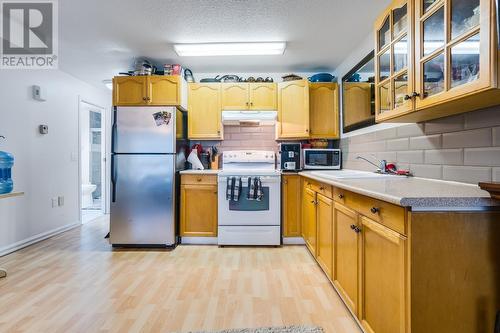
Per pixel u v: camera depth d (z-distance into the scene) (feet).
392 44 5.68
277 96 11.82
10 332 5.33
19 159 10.26
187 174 10.87
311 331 5.39
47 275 7.93
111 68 12.12
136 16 7.87
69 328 5.47
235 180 10.50
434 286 3.60
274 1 7.22
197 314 5.98
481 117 4.74
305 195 10.10
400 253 3.78
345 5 7.41
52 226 11.96
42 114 11.36
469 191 4.16
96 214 16.30
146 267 8.55
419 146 6.39
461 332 3.63
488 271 3.63
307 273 8.11
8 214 9.79
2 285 7.29
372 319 4.68
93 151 19.66
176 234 10.84
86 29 8.61
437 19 4.42
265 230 10.62
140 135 10.46
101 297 6.68
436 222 3.60
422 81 4.73
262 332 5.34
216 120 11.82
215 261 9.09
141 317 5.86
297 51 10.35
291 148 11.32
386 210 4.17
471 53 3.83
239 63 11.55
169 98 10.96
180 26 8.45
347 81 10.98
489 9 3.37
